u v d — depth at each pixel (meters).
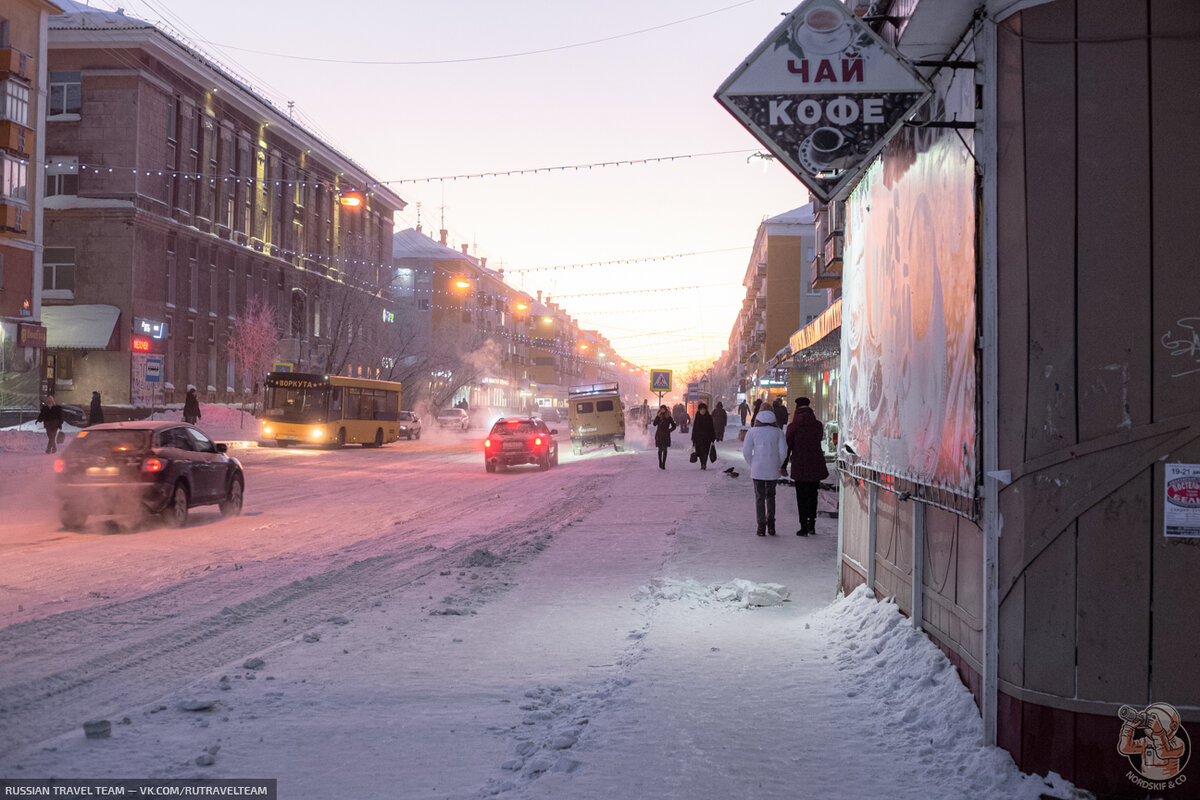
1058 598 4.45
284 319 64.62
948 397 5.39
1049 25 4.55
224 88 55.53
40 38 38.06
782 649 6.89
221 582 9.92
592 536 13.78
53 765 4.60
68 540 13.16
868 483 7.61
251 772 4.54
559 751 4.75
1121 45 4.45
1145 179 4.42
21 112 36.53
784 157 5.54
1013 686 4.55
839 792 4.26
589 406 39.16
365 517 16.62
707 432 27.31
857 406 8.24
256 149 61.22
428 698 5.79
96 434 14.59
